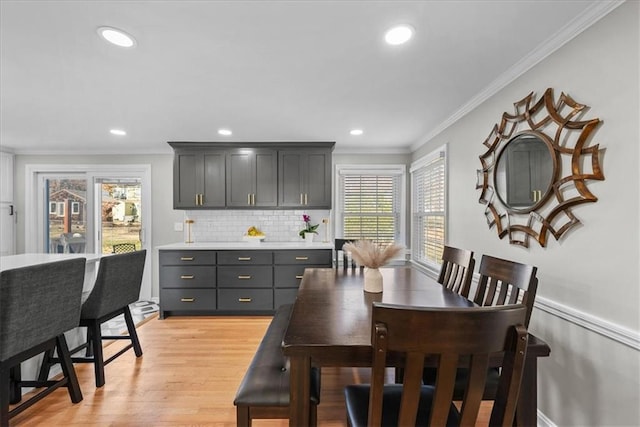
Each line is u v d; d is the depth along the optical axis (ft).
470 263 6.08
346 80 6.81
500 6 4.39
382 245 6.24
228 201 12.74
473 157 8.19
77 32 4.96
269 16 4.59
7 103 8.10
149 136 11.66
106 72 6.38
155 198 14.02
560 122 5.05
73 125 10.15
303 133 11.31
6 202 13.33
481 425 5.75
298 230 13.83
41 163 13.87
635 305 4.00
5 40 5.16
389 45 5.41
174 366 7.90
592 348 4.58
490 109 7.32
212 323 11.14
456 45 5.41
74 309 6.23
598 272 4.48
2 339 4.86
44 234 14.07
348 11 4.48
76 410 6.14
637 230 3.97
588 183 4.63
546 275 5.50
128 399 6.50
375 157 14.10
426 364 3.46
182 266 11.78
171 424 5.76
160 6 4.35
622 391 4.15
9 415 5.07
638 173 3.95
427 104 8.34
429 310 2.71
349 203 14.06
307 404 3.60
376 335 2.77
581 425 4.75
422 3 4.32
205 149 12.71
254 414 4.13
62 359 6.20
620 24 4.14
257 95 7.69
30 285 5.22
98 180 14.16
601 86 4.41
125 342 9.40
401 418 2.90
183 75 6.54
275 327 6.36
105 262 7.02
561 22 4.75
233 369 7.76
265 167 12.75
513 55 5.74
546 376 5.45
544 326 5.52
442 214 10.52
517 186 6.21
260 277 11.84
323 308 4.92
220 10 4.44
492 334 2.77
